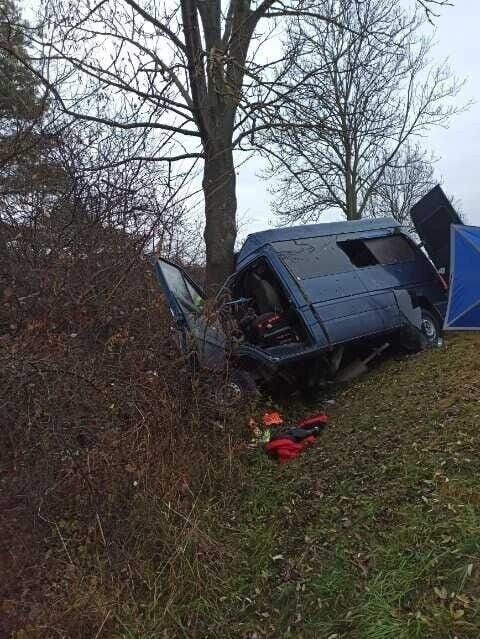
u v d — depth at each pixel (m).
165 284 6.02
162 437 4.95
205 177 8.88
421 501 4.04
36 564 3.70
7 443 3.97
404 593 3.27
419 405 5.88
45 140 6.05
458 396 5.71
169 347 5.87
